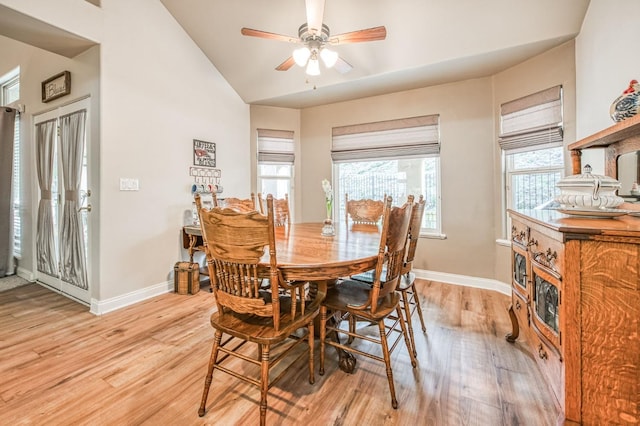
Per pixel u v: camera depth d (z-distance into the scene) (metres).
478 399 1.49
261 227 1.27
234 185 4.02
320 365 1.72
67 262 2.95
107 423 1.33
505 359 1.85
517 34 2.51
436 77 3.29
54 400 1.48
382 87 3.60
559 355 1.15
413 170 3.76
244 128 4.19
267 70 3.65
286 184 4.56
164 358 1.87
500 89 3.13
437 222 3.60
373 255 1.58
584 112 2.29
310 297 2.00
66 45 2.55
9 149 3.58
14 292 3.12
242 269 1.37
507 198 3.13
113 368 1.76
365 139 3.99
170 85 3.17
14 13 2.08
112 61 2.62
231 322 1.45
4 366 1.77
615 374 0.99
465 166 3.38
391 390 1.45
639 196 1.50
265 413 1.26
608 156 1.75
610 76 1.92
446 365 1.79
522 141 2.89
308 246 1.84
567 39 2.48
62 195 2.99
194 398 1.50
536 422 1.33
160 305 2.77
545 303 1.34
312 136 4.42
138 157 2.85
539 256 1.38
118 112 2.67
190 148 3.41
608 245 0.99
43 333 2.20
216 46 3.47
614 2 1.86
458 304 2.79
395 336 2.17
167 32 3.13
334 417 1.37
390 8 2.62
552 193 2.74
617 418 1.00
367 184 4.10
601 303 1.00
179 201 3.28
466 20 2.55
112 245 2.65
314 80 3.56
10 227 3.67
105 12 2.56
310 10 2.01
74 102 2.81
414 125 3.66
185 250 3.36
